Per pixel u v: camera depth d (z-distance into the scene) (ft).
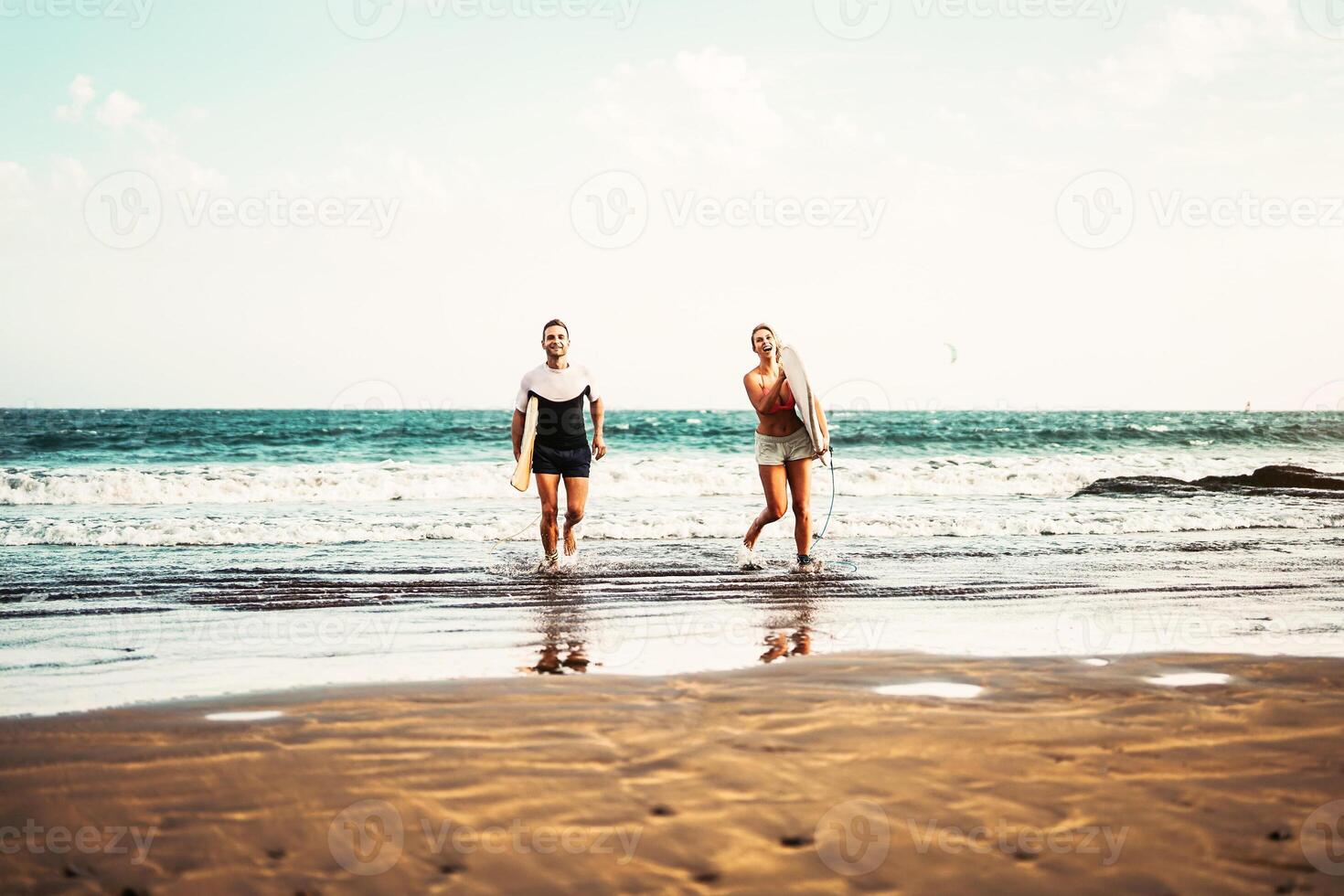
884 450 83.82
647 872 6.35
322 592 19.49
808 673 12.38
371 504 41.39
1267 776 8.36
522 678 12.08
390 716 10.19
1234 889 6.18
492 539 29.19
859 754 8.84
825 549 26.86
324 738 9.37
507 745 9.12
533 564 23.59
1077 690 11.42
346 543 27.96
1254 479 49.83
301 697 11.08
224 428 98.84
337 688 11.56
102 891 6.10
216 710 10.45
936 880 6.25
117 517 34.78
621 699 10.97
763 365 23.29
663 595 19.24
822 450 22.79
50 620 16.39
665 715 10.22
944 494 47.47
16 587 19.76
